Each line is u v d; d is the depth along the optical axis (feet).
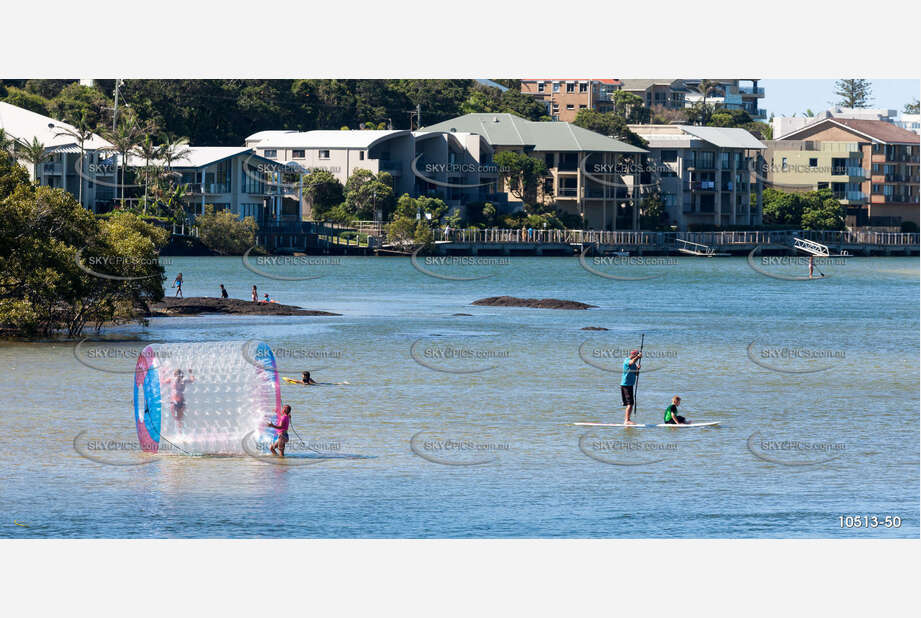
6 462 224.12
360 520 190.60
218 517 190.08
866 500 208.64
